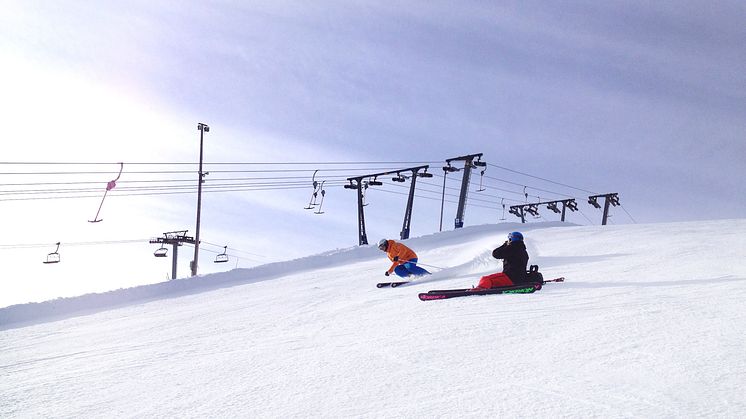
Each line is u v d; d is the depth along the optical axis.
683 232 14.84
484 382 3.87
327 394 3.98
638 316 5.36
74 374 5.71
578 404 3.26
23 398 4.80
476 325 5.80
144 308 12.30
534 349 4.61
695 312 5.29
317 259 18.62
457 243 19.89
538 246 14.78
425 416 3.31
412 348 5.11
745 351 3.93
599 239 15.21
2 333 10.08
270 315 8.85
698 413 2.98
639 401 3.22
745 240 11.52
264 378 4.65
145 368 5.67
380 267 15.40
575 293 7.18
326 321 7.53
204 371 5.19
